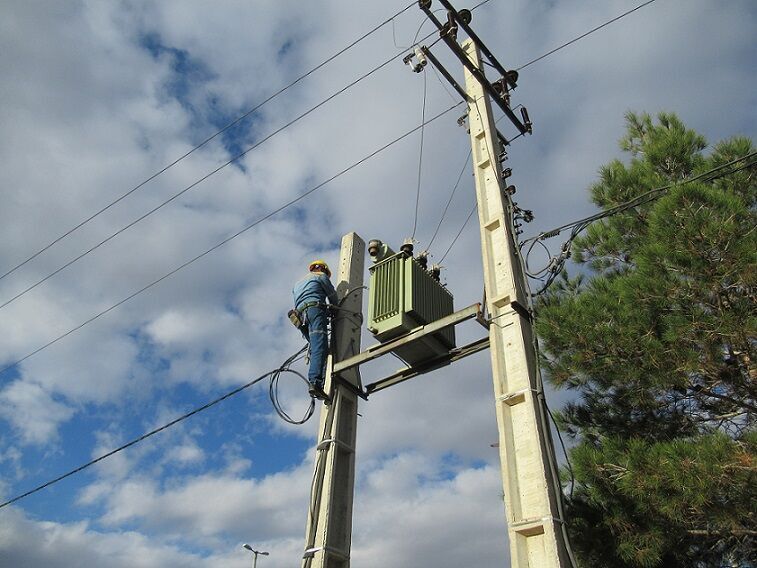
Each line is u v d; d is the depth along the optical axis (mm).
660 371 6859
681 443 6129
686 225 6523
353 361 7473
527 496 5086
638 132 11305
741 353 7051
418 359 7285
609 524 6762
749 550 7164
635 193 9500
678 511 6156
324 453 7062
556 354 7730
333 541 6613
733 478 5719
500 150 7977
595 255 9875
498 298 6328
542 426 5395
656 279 6863
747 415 7762
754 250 6281
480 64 8125
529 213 7367
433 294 7516
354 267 8688
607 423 8500
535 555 4836
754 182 8430
